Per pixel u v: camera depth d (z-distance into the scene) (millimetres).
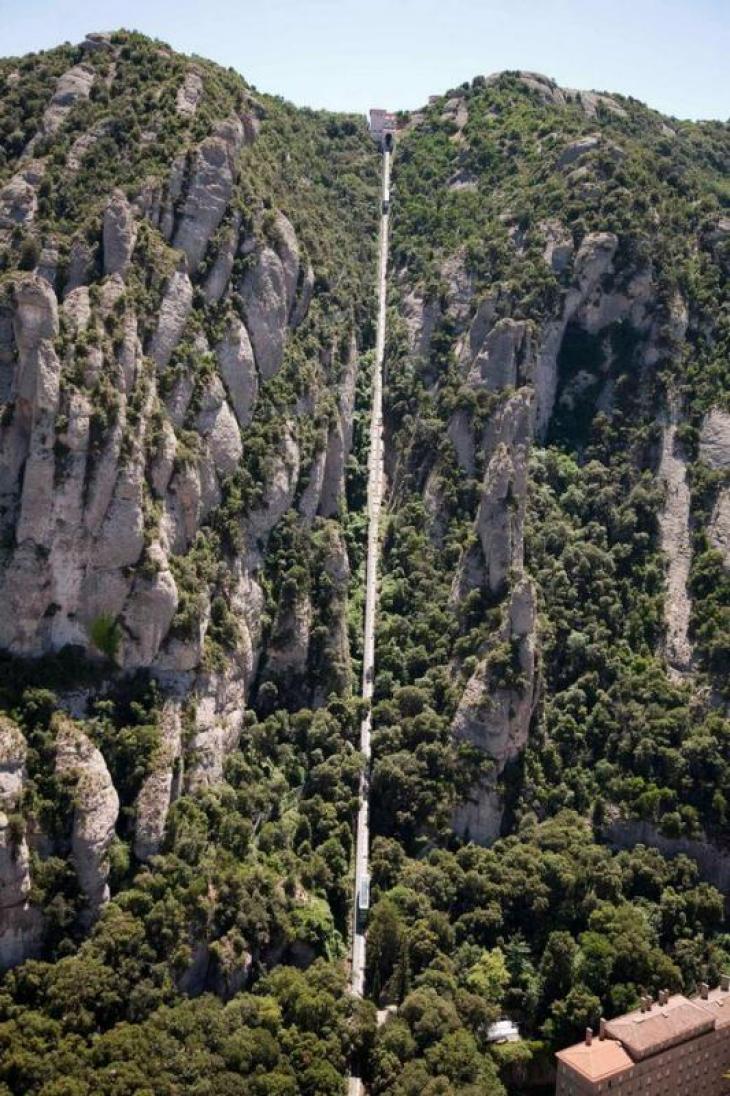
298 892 144875
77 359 142375
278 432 176000
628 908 149500
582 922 149250
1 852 120875
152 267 162000
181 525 154500
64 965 122062
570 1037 137500
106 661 142000
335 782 157375
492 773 159625
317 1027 129875
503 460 178250
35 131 178250
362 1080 130000
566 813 161500
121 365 148125
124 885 131875
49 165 168375
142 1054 117375
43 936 124688
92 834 127688
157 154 175125
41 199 163625
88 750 131750
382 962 141125
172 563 149875
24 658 136250
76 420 139250
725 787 160125
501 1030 138125
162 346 159875
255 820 150375
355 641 179250
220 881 137875
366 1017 131750
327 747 161750
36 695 132000
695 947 148375
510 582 173750
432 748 162250
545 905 148250
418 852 157750
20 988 120438
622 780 162750
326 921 142750
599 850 154750
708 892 152750
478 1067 129125
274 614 168875
